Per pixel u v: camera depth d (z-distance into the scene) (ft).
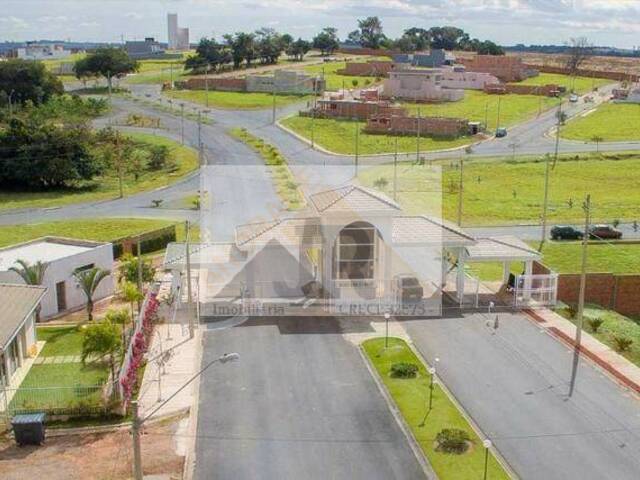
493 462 89.15
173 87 548.72
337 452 91.97
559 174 298.97
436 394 107.76
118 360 118.42
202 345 127.24
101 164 310.65
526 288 148.46
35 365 118.11
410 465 88.89
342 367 118.21
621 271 178.09
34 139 292.61
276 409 103.65
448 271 168.55
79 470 87.61
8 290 121.80
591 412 102.47
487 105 473.26
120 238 195.11
